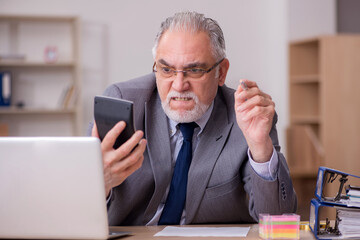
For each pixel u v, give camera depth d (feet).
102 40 20.02
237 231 5.71
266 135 5.84
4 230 5.11
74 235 5.05
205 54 6.34
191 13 6.52
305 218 6.82
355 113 18.42
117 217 6.66
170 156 6.68
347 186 5.43
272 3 20.47
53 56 19.40
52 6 19.79
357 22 20.56
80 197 4.99
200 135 6.77
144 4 20.08
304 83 19.62
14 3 19.58
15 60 18.90
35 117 19.69
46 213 5.03
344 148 18.35
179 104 6.40
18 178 5.03
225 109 6.94
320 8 19.99
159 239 5.31
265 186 5.90
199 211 6.63
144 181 6.59
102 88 20.08
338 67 18.31
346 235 5.26
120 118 5.50
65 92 19.20
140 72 20.15
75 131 19.36
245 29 20.47
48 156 4.98
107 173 5.49
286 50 19.95
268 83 20.62
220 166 6.59
